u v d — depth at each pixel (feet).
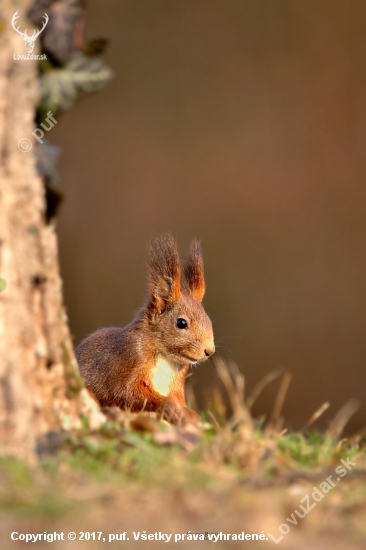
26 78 15.35
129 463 14.90
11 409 14.97
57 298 16.06
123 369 24.16
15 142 15.23
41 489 13.39
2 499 12.98
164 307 24.79
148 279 24.91
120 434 16.07
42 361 15.66
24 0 15.43
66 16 15.88
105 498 13.21
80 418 16.60
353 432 54.24
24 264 15.34
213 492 13.69
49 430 15.69
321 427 53.16
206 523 12.67
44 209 15.85
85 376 24.54
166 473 14.24
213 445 15.65
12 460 14.38
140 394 23.98
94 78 16.14
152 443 16.03
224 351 37.86
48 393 15.83
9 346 15.03
